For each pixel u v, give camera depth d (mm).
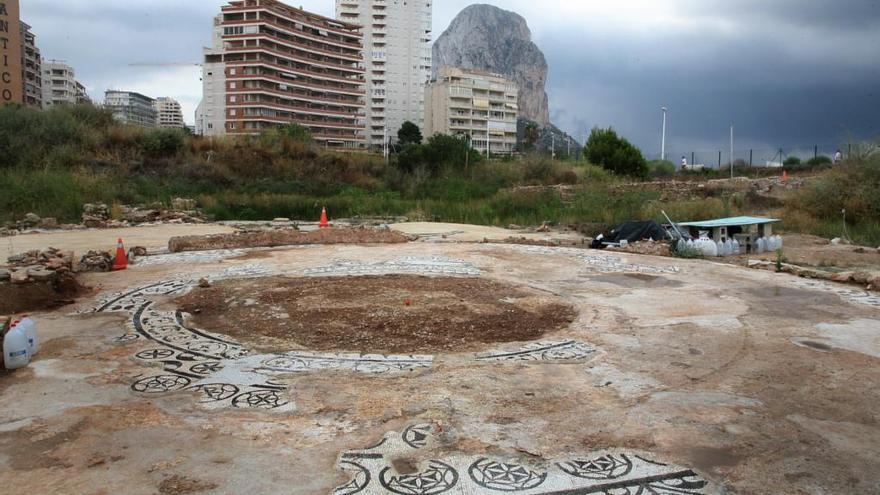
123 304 7227
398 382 4582
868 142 18344
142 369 4859
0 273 7371
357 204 24734
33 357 5145
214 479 3123
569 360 5160
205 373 4770
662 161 45938
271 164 31859
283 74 79875
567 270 10008
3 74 54469
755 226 13617
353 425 3797
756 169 39719
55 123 26859
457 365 5008
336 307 7051
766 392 4441
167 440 3570
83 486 3043
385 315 6691
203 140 31922
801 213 18359
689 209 18672
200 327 6230
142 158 28047
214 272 9539
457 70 102312
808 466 3342
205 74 82062
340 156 35281
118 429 3715
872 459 3432
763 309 7129
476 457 3391
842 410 4125
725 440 3646
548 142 153375
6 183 19641
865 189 17219
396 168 35500
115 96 145250
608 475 3211
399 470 3234
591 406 4141
